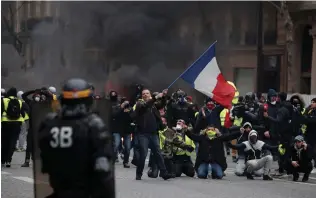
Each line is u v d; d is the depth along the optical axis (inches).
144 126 1424.7
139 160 1438.2
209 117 1630.2
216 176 1521.9
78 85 538.9
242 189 1323.8
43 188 548.1
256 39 4175.7
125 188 1288.1
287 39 3814.0
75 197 526.6
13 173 1534.2
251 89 4185.5
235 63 4239.7
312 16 3590.1
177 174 1535.4
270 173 1657.2
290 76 3806.6
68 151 528.1
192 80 1481.3
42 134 534.6
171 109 1819.6
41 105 553.0
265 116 1701.5
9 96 1659.7
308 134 1668.3
